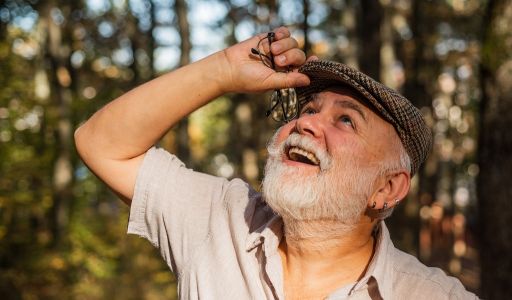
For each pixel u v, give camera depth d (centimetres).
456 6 1075
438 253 1495
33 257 852
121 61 1191
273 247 200
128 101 216
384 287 189
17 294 830
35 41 1019
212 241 209
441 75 1266
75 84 1120
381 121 198
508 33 455
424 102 1213
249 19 977
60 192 926
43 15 976
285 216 196
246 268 200
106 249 928
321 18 1345
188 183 222
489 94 462
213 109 1509
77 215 980
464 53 1142
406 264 198
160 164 222
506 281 450
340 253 200
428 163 1325
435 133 1318
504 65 455
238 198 217
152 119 215
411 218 1079
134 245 932
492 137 460
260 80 207
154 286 897
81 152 223
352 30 963
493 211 457
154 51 921
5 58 877
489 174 460
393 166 200
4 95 878
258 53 209
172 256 217
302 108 211
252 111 1152
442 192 1580
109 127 218
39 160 902
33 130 940
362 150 194
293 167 195
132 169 221
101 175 223
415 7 1082
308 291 199
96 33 1185
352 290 192
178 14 750
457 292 190
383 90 191
